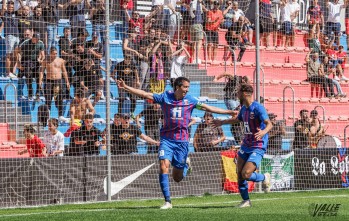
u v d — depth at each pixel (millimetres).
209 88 56219
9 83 46469
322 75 62438
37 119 46156
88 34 48625
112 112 50438
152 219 27984
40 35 48500
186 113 33812
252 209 32625
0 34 50188
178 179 34906
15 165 38312
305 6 68375
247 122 33562
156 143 44656
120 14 54938
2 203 37875
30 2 53094
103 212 31484
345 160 49812
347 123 62688
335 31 67375
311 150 48156
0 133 46875
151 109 46438
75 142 42969
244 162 33969
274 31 64125
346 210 32375
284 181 47031
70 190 40000
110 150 41719
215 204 37594
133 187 42125
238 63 60375
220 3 59750
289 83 61469
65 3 51312
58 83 47062
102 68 47688
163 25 54844
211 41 58469
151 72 50000
